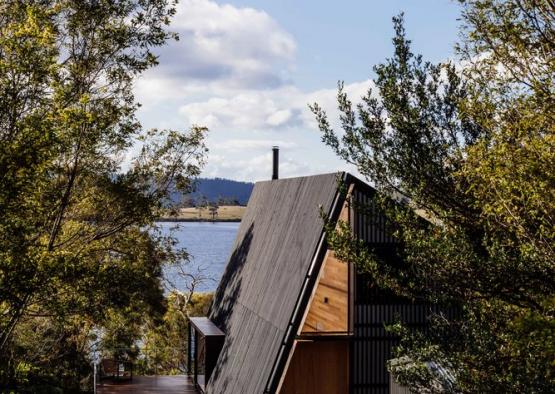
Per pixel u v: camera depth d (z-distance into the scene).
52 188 13.13
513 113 6.70
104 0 14.43
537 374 5.79
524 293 6.41
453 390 6.82
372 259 7.89
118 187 15.88
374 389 11.45
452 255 6.44
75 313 12.96
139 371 23.83
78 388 21.48
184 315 25.81
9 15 11.95
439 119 7.56
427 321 11.59
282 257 12.86
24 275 10.04
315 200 12.15
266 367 10.91
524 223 6.29
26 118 9.78
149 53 15.09
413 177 7.28
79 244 16.02
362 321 11.49
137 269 15.34
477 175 6.68
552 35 6.38
